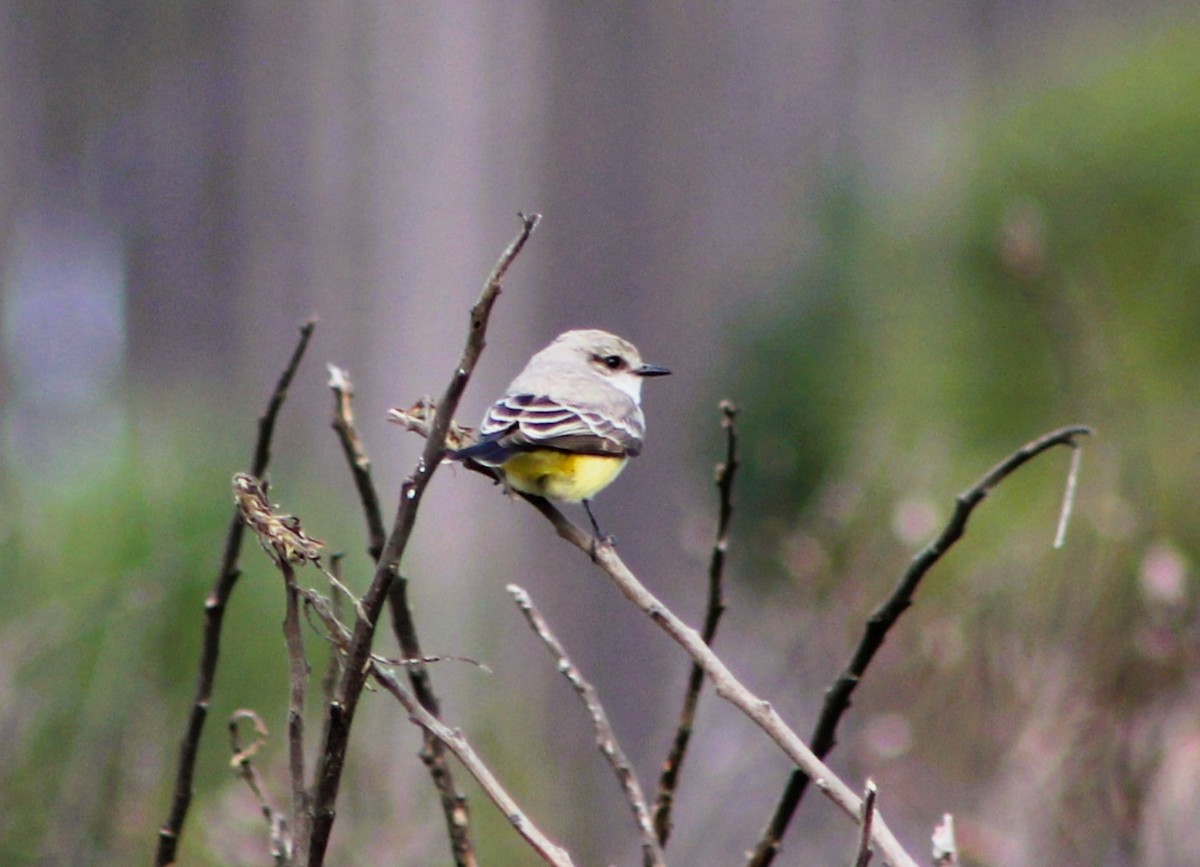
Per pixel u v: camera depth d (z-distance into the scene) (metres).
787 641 8.64
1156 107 16.59
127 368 23.23
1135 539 7.67
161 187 23.17
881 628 4.17
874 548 8.61
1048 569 7.79
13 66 22.52
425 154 16.52
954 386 16.19
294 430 16.12
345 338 16.55
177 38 22.34
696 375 18.78
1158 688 7.10
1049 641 7.46
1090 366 9.82
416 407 4.93
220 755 8.21
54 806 6.57
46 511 9.41
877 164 20.30
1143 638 7.18
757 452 16.38
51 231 24.08
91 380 23.92
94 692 6.95
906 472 9.70
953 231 17.19
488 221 16.97
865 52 22.14
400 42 16.48
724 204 19.77
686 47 18.98
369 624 3.49
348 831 6.71
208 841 6.85
